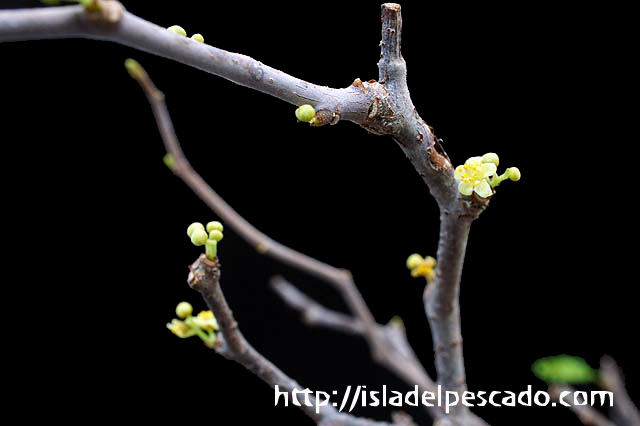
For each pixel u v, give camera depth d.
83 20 0.23
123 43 0.24
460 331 0.30
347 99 0.26
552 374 0.33
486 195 0.27
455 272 0.29
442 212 0.28
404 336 0.37
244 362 0.29
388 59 0.27
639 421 0.33
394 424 0.31
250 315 0.37
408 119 0.27
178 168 0.35
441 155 0.28
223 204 0.35
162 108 0.35
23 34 0.23
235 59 0.25
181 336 0.29
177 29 0.25
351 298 0.36
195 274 0.27
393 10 0.26
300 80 0.26
